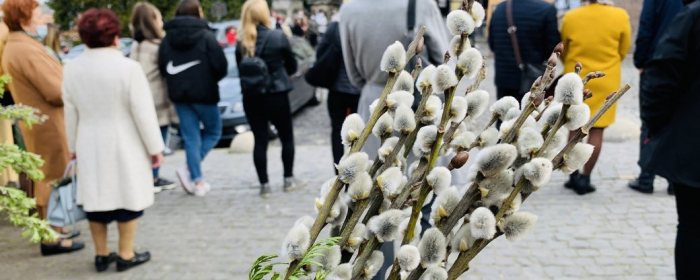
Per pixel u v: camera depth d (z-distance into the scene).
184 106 5.20
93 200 3.47
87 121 3.46
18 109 2.29
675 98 2.45
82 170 3.48
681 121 2.42
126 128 3.49
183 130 5.30
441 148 0.98
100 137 3.43
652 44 4.44
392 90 1.02
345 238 0.93
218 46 5.10
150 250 4.04
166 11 28.22
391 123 0.99
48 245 3.96
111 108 3.43
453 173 2.29
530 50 4.61
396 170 0.91
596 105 4.50
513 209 0.84
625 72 12.73
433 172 0.84
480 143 0.99
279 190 5.38
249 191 5.39
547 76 0.86
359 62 3.05
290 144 5.22
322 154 6.82
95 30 3.35
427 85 0.97
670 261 3.54
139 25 5.51
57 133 3.85
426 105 0.96
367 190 0.91
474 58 0.86
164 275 3.64
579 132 0.84
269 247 4.05
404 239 0.89
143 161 3.57
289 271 0.88
